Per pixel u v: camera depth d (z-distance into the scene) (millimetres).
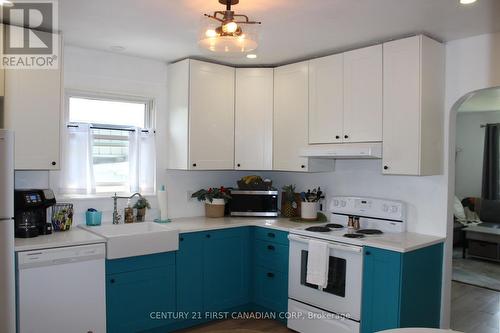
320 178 3977
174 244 3199
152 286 3113
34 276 2523
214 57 3631
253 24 2131
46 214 2998
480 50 2957
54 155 2865
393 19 2631
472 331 3449
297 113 3672
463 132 7316
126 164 3686
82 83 3377
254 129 3887
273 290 3551
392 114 3016
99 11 2516
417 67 2881
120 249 2879
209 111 3715
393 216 3301
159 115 3818
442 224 3123
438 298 3088
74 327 2691
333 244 3000
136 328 3029
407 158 2934
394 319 2695
